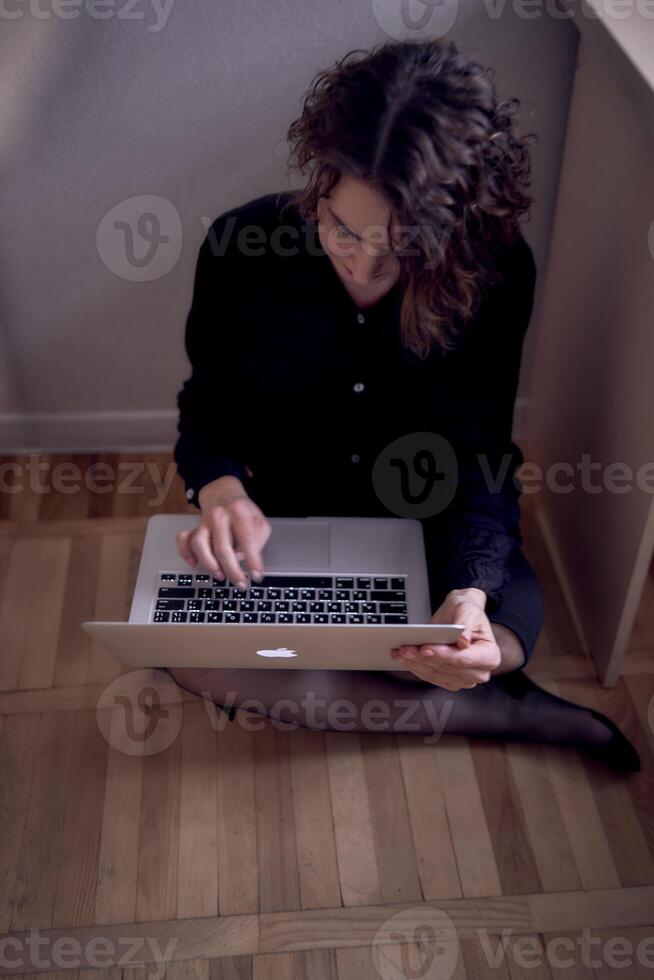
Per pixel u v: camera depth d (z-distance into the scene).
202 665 1.32
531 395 1.94
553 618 1.74
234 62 1.46
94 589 1.78
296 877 1.41
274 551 1.30
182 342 1.87
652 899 1.39
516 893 1.40
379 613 1.25
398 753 1.55
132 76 1.46
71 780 1.51
